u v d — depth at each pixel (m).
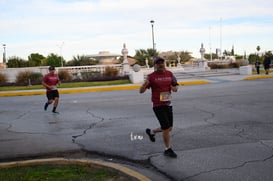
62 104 14.42
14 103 15.78
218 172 5.02
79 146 6.89
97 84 23.83
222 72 30.81
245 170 5.06
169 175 5.04
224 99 13.48
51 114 11.52
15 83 26.56
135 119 9.85
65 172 5.04
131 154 6.19
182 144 6.71
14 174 4.93
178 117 9.79
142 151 6.36
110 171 5.10
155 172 5.23
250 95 14.40
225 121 8.91
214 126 8.32
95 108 12.65
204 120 9.17
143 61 60.34
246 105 11.59
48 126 9.27
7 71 29.84
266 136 7.09
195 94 15.84
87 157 6.18
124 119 9.91
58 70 29.00
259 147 6.26
